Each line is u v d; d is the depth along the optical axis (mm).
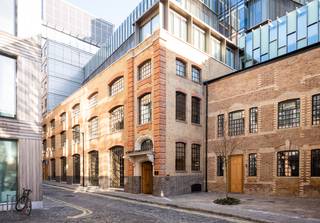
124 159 23000
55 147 41938
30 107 14250
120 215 12211
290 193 17125
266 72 19297
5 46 13609
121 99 24562
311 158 16406
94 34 81438
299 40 23375
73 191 24781
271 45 25906
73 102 35531
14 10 14281
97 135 29094
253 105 19828
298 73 17453
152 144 20250
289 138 17484
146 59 21453
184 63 22219
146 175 21203
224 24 31609
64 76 47219
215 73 24891
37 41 14961
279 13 29062
